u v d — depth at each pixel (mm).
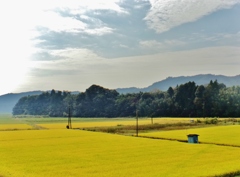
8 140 71938
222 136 75625
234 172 34250
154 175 32812
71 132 101375
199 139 69562
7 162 41344
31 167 37750
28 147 57906
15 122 198375
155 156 45812
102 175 33031
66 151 51906
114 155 47031
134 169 36156
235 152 49656
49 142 66875
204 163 39844
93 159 43406
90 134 91438
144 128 120375
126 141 68250
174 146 58000
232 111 194125
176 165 38594
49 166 38312
